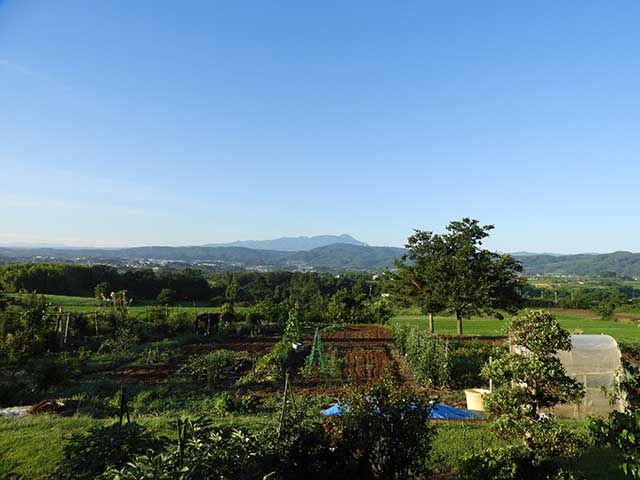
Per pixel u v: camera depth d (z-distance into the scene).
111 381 15.02
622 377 7.59
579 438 7.08
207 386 14.23
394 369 18.61
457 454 7.83
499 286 28.14
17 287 53.22
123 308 28.92
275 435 5.74
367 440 5.66
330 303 41.94
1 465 7.08
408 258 30.83
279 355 17.48
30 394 12.80
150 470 4.07
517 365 7.36
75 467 4.78
